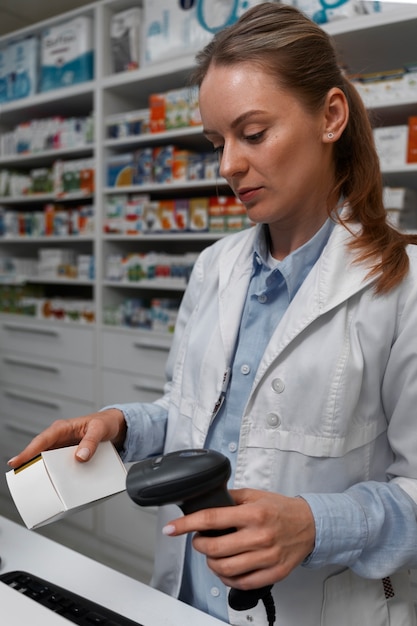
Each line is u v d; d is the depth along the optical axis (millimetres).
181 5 2031
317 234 738
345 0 1651
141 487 500
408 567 653
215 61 624
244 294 804
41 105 2654
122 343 2318
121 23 2264
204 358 803
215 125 634
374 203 754
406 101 1588
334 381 678
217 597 759
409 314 671
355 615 708
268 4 666
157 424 884
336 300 687
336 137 663
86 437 671
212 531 515
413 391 668
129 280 2344
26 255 3035
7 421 2789
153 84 2244
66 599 641
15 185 2814
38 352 2672
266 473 721
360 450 711
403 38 1681
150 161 2223
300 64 614
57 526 2539
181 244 2611
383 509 613
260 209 657
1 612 598
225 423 773
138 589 697
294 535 531
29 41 2625
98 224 2377
